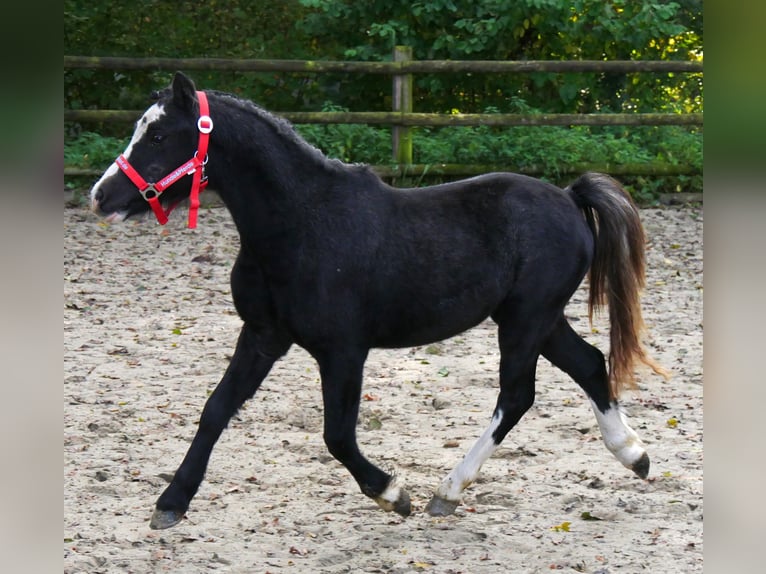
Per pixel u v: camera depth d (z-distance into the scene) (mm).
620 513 5375
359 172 5328
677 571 4672
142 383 7613
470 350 8688
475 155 14695
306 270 5031
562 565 4738
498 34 16250
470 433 6691
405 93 14656
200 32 16344
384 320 5242
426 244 5258
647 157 15055
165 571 4664
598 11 15953
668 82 16500
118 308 9703
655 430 6734
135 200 4996
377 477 5164
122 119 14570
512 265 5426
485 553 4883
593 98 16375
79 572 4609
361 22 16438
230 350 8484
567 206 5578
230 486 5793
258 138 5043
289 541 5031
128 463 6098
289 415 7004
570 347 5770
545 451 6383
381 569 4707
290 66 14648
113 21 16062
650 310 9805
